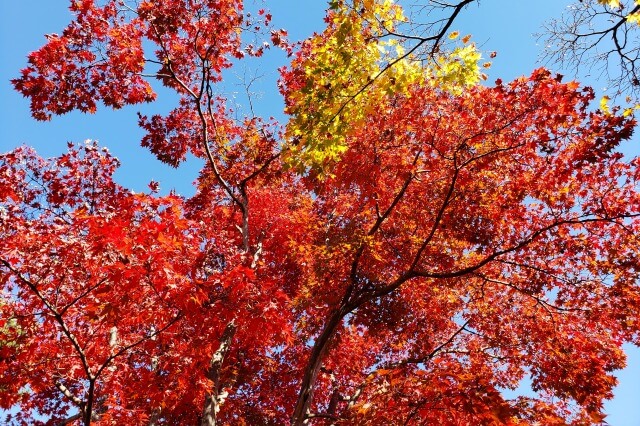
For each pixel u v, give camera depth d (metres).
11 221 6.69
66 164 10.62
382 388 5.92
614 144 6.90
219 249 8.15
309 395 8.71
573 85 7.20
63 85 8.90
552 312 10.04
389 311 10.75
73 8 9.15
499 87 7.79
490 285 10.99
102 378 7.02
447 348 12.01
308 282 10.02
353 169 9.15
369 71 5.84
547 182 8.37
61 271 5.82
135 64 9.48
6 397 5.99
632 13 5.65
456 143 8.77
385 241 10.58
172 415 11.10
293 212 12.66
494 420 4.70
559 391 9.52
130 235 5.27
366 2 5.52
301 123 6.12
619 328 9.38
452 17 5.34
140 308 5.82
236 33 10.80
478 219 9.29
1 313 5.95
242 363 12.69
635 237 8.59
